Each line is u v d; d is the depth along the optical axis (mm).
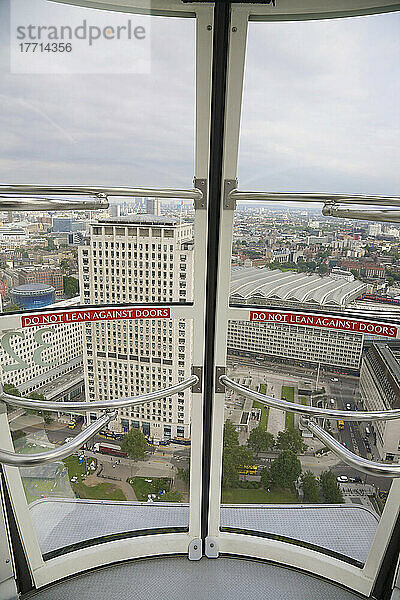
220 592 2201
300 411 1968
